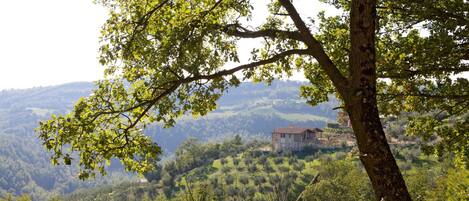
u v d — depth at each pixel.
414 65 10.23
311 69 10.16
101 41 8.09
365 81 5.89
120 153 7.79
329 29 10.43
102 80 7.89
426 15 9.63
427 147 12.54
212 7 7.70
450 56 9.82
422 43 10.14
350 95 5.99
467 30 9.45
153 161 8.12
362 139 5.87
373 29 5.86
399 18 10.86
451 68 9.91
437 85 10.89
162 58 7.23
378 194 5.76
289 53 6.97
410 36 10.66
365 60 5.88
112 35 8.13
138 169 8.09
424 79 11.21
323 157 114.25
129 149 7.73
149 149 7.78
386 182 5.69
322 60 6.66
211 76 7.12
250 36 7.41
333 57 9.98
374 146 5.77
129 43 7.91
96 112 7.53
